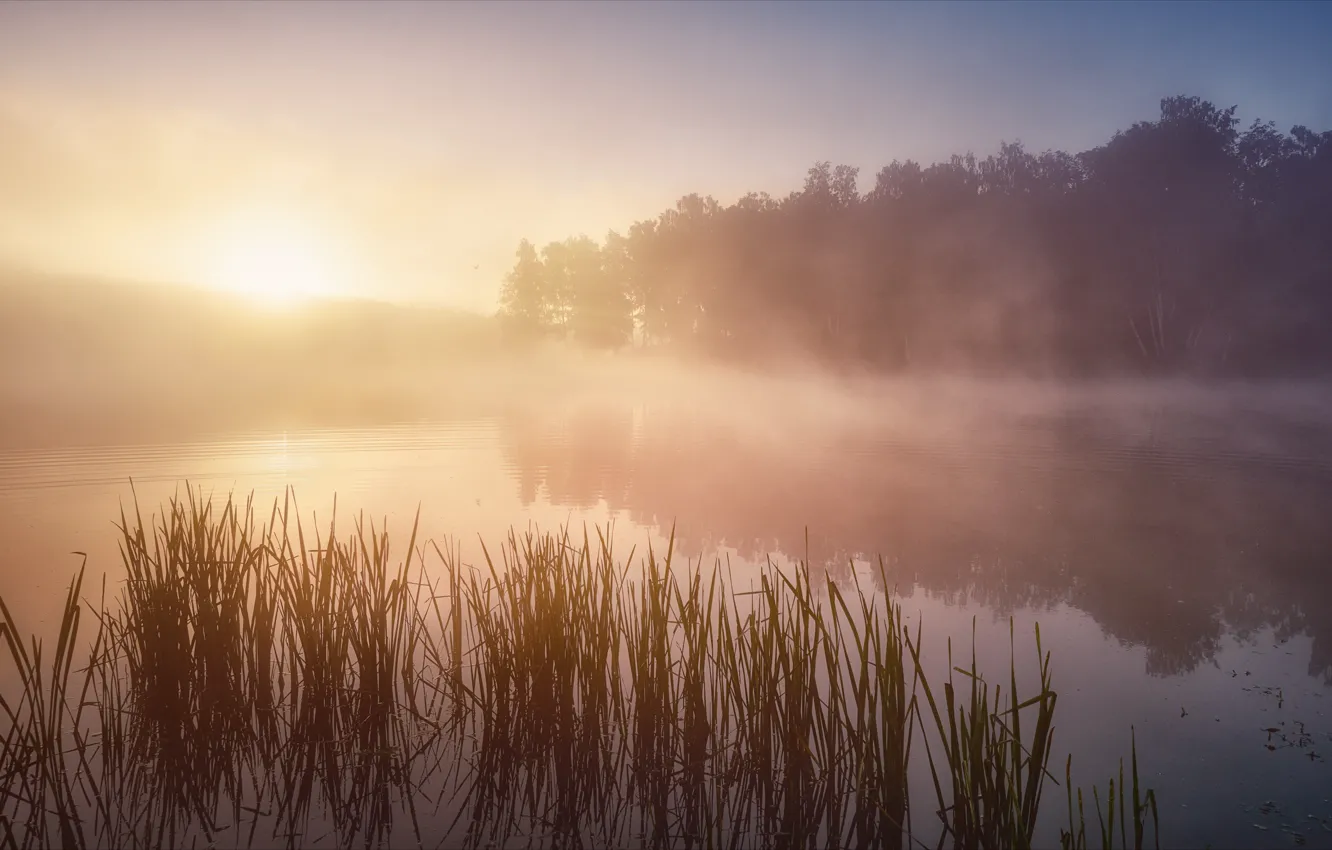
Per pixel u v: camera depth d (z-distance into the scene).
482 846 3.28
